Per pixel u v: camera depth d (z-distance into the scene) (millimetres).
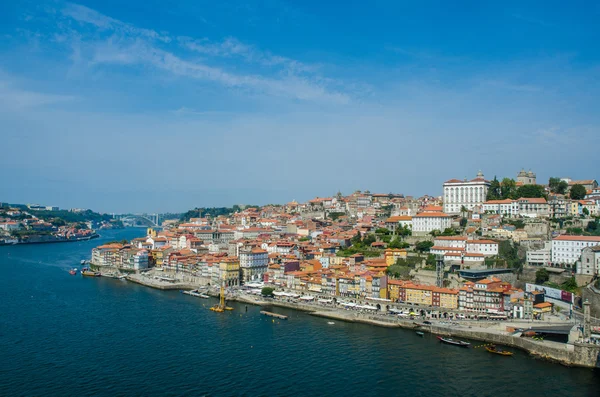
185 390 174125
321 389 175875
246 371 192000
